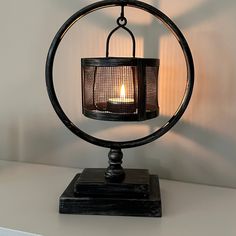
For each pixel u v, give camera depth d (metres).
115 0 0.69
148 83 0.68
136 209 0.67
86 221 0.64
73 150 0.99
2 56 1.02
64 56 0.96
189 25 0.85
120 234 0.59
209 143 0.87
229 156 0.86
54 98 0.72
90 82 0.70
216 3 0.83
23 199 0.74
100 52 0.92
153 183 0.76
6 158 1.05
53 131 1.00
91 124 0.96
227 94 0.84
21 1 0.98
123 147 0.72
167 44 0.87
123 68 0.66
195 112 0.87
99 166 0.97
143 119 0.67
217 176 0.88
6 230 0.61
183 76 0.87
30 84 1.00
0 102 1.04
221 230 0.61
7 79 1.02
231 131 0.85
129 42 0.90
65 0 0.94
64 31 0.70
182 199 0.76
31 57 0.99
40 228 0.61
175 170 0.91
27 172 0.94
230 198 0.77
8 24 1.00
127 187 0.67
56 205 0.71
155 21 0.87
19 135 1.04
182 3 0.85
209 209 0.70
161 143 0.91
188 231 0.61
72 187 0.73
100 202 0.67
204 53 0.85
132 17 0.89
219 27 0.83
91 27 0.92
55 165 1.01
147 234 0.59
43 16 0.97
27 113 1.02
